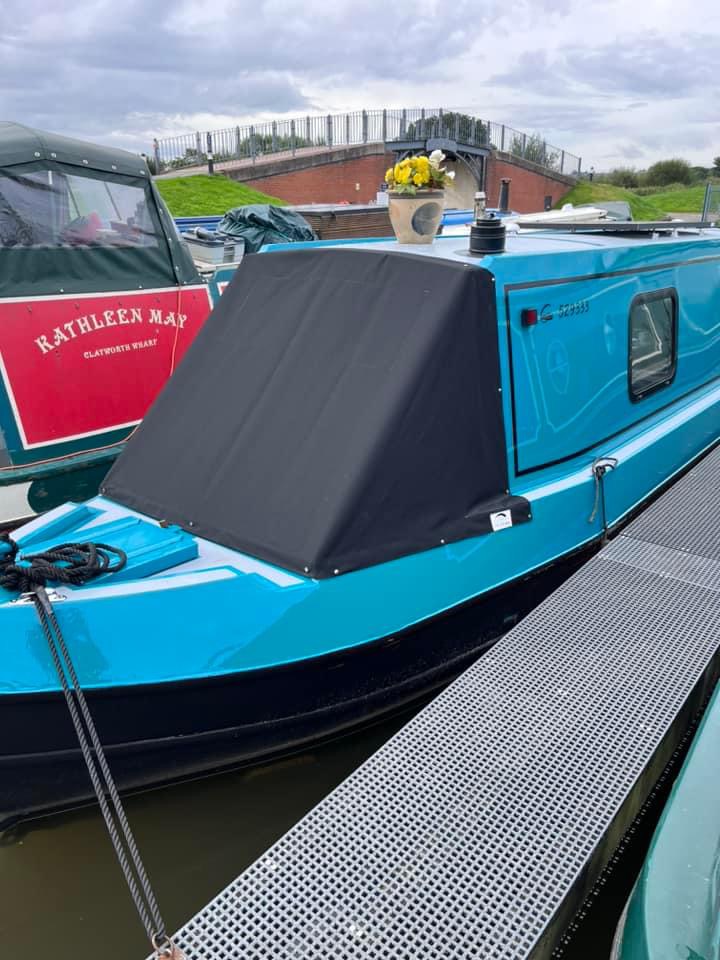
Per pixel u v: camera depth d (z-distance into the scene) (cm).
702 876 185
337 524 303
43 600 266
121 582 287
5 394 476
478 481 346
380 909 199
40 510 500
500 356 353
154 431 385
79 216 511
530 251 385
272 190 2692
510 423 362
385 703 339
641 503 456
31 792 291
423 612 327
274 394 353
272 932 196
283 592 294
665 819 204
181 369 396
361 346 340
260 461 338
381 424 315
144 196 546
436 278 339
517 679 275
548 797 228
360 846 216
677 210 3600
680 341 520
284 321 371
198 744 303
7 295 476
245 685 298
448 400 332
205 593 288
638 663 281
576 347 404
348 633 308
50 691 271
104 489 382
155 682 283
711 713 238
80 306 507
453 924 195
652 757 243
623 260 439
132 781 302
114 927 287
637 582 336
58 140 505
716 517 400
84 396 511
